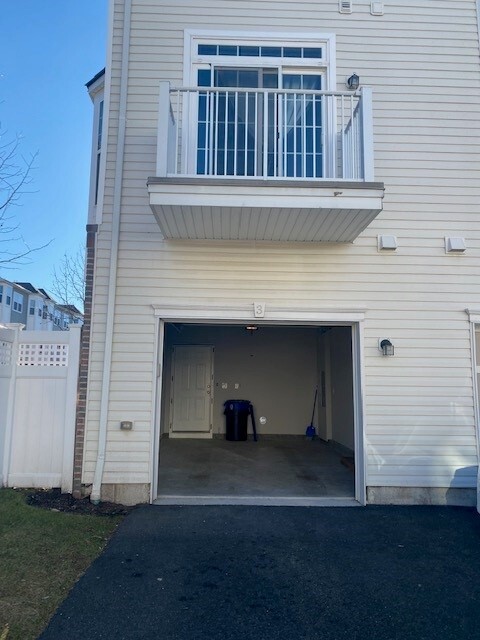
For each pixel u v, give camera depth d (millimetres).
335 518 5492
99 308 6273
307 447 10898
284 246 6434
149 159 6477
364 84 6734
